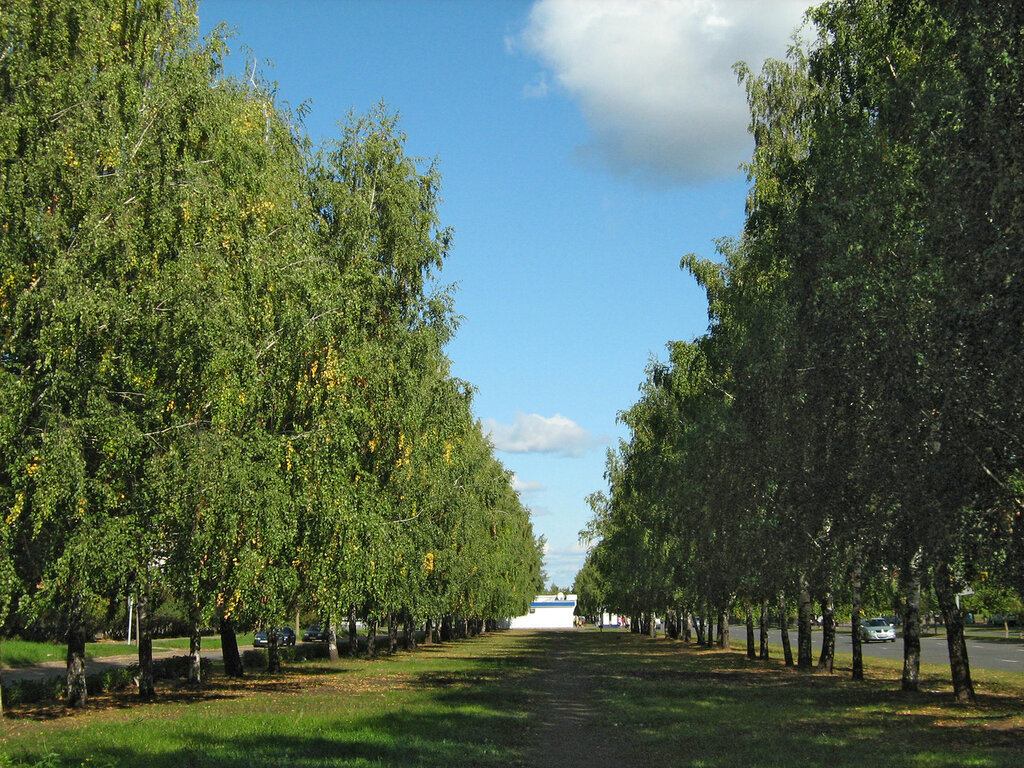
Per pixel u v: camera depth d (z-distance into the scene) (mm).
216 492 17531
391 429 26500
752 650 45406
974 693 20750
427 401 29141
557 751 14656
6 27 16344
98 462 16516
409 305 29297
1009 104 11898
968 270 12367
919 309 14195
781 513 20984
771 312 23406
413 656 50938
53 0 17047
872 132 18547
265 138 23047
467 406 33875
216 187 17938
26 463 14977
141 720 18062
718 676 32469
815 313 17422
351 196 27656
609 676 33312
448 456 31672
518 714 20109
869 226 16656
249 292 18812
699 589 37906
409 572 30547
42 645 53406
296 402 21172
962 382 12586
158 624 73125
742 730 16875
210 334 16875
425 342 28547
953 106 13352
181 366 16984
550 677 33031
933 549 13742
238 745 14359
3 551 15266
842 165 18203
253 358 18156
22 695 23109
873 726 16906
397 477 27219
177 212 17391
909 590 22828
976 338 11867
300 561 21203
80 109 16484
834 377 16828
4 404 14586
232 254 18672
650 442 46750
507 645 71000
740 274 30266
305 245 21172
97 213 15844
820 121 23031
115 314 15797
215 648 64500
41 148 16000
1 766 12008
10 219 15648
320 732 16156
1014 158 11586
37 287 15875
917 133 14805
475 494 42281
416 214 29547
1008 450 12430
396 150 29484
